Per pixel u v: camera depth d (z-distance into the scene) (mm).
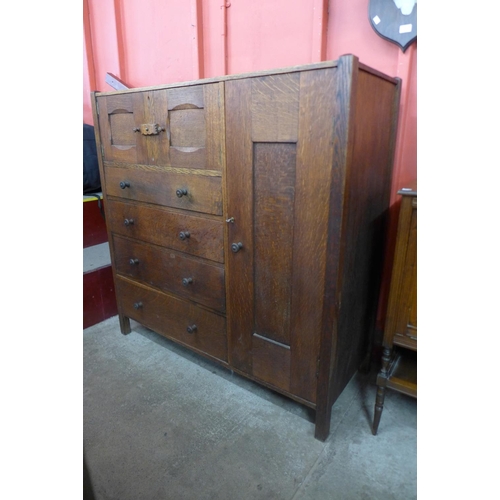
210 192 1309
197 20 1755
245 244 1274
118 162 1604
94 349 1870
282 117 1061
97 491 1144
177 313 1633
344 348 1302
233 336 1439
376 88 1133
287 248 1181
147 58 2053
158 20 1926
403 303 1179
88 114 2457
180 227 1463
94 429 1376
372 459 1232
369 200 1260
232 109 1159
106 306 2143
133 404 1501
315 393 1261
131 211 1642
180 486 1157
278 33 1561
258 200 1198
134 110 1452
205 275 1449
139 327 2084
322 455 1250
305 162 1057
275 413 1442
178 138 1348
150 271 1679
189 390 1579
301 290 1186
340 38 1440
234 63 1734
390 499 1101
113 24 2104
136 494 1135
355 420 1393
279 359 1318
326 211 1057
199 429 1372
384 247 1520
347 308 1248
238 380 1637
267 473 1193
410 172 1442
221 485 1158
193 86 1231
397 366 1333
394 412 1430
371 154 1201
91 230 2273
